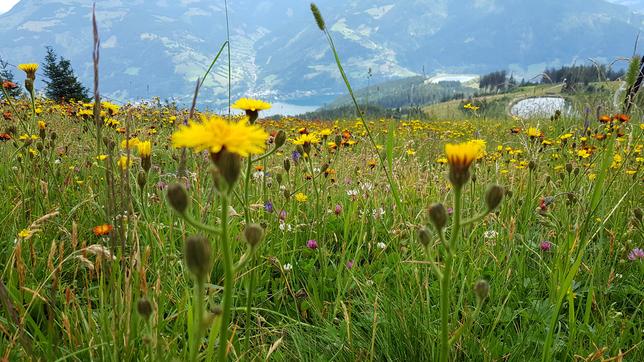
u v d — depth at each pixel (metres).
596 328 2.42
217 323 1.54
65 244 3.19
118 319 1.94
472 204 3.99
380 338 2.52
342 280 3.18
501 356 2.38
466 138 10.22
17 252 2.13
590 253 3.46
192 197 3.50
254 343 2.49
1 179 4.37
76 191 4.38
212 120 1.30
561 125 8.46
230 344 1.99
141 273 2.03
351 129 11.38
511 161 5.89
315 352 2.43
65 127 7.01
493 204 1.47
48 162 3.97
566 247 2.84
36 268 2.85
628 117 5.57
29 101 8.70
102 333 2.06
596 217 3.64
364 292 2.91
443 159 5.61
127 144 2.28
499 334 2.58
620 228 3.71
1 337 1.99
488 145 9.52
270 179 4.71
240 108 2.52
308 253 3.76
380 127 12.02
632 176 4.85
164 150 6.32
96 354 2.07
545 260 3.43
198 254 1.20
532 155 4.75
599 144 6.19
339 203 4.82
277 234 3.61
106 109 4.56
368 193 4.56
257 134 1.28
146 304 1.49
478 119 13.38
